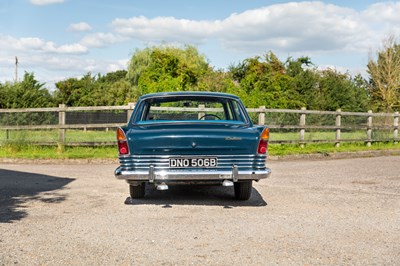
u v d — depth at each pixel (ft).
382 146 56.34
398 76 134.10
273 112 48.08
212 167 18.70
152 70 101.40
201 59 134.82
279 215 17.74
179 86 93.04
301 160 42.88
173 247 13.10
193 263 11.64
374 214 18.15
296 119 50.19
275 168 35.42
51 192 23.26
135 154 18.63
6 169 33.86
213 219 16.90
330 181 28.04
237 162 18.83
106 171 32.71
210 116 23.24
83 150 42.52
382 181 28.22
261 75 90.94
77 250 12.77
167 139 18.45
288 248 13.07
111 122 46.14
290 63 107.14
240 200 21.20
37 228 15.38
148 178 18.48
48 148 43.16
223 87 89.86
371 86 140.36
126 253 12.50
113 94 144.87
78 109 42.65
